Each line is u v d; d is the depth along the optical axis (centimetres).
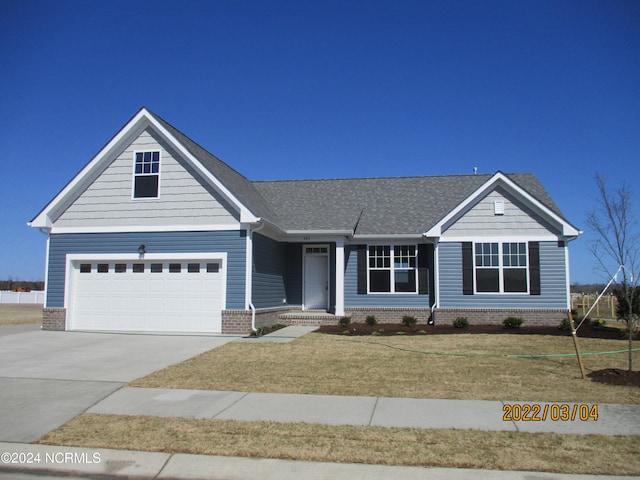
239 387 998
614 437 710
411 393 941
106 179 1872
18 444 718
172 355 1334
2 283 7038
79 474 638
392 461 636
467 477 593
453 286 1950
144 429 765
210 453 672
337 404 880
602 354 1299
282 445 692
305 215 2205
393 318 2061
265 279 1930
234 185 1947
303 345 1470
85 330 1833
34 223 1873
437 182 2480
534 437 711
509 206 1947
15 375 1117
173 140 1806
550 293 1905
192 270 1806
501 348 1405
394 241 2095
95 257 1853
